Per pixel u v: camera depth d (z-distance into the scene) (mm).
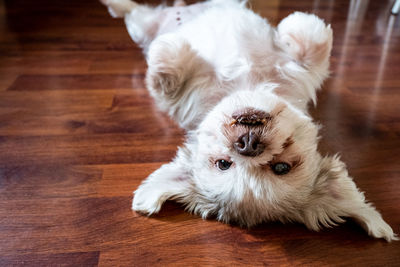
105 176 501
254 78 516
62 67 737
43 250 420
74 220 448
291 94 521
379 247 421
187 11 677
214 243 429
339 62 771
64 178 497
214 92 519
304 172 425
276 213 431
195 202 452
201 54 544
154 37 708
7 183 489
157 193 444
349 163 518
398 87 680
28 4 1114
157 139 561
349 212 425
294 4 1131
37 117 598
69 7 1104
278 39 546
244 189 414
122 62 769
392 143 552
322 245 425
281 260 414
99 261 412
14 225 442
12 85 673
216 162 428
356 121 594
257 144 387
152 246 426
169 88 537
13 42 847
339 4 1154
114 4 754
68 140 555
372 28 968
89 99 643
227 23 559
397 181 491
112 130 576
